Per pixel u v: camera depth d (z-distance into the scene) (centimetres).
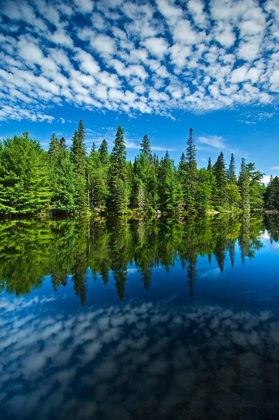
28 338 432
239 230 2077
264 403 273
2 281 748
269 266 912
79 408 277
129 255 1091
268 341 404
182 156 6216
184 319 491
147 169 5606
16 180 2958
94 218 3481
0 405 286
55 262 964
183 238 1598
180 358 360
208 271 852
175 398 284
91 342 413
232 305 561
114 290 668
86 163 5462
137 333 438
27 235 1684
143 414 263
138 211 4356
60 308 556
